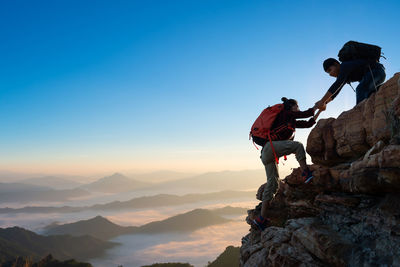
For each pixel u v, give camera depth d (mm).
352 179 4602
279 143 5578
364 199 4559
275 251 5332
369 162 4336
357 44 5609
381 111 4613
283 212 6980
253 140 6113
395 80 4441
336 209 5059
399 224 3744
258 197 8227
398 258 3518
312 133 6047
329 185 5293
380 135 4594
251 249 6473
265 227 6688
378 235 4012
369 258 3869
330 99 5711
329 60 6176
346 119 5379
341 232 4680
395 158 3828
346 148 5297
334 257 4258
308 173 5316
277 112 5664
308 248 4809
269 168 6086
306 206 5973
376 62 5605
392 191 4031
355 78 5656
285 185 6844
